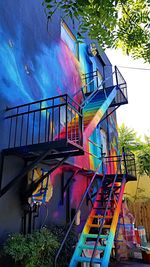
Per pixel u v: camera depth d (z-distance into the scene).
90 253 5.08
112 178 7.50
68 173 6.36
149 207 11.12
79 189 6.86
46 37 6.46
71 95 7.29
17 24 5.29
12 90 4.73
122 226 7.81
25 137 4.86
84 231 5.18
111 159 10.01
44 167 5.19
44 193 5.01
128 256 7.20
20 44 5.26
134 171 9.21
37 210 4.84
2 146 4.25
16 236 3.89
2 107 4.41
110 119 10.99
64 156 4.60
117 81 9.12
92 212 5.89
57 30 7.19
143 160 12.52
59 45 7.14
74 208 6.35
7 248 3.59
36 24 6.07
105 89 9.02
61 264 4.68
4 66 4.63
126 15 3.80
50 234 4.46
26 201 4.50
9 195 4.27
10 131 4.48
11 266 3.59
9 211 4.21
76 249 4.65
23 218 4.49
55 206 5.55
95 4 3.15
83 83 8.48
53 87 6.30
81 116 4.67
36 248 3.77
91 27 3.68
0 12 4.81
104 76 11.08
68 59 7.62
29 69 5.41
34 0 6.13
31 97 5.29
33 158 4.64
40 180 4.57
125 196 12.32
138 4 3.77
